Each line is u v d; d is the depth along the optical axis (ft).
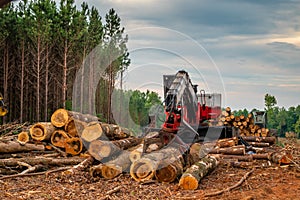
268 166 42.45
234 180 35.55
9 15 131.13
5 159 37.91
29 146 43.78
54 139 45.75
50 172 36.27
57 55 141.90
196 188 31.76
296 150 57.26
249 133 69.72
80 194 29.66
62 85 132.36
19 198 27.84
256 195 29.81
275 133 70.74
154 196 29.60
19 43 135.33
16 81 138.82
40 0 127.34
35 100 144.97
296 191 31.45
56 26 128.26
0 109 44.39
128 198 29.12
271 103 110.32
